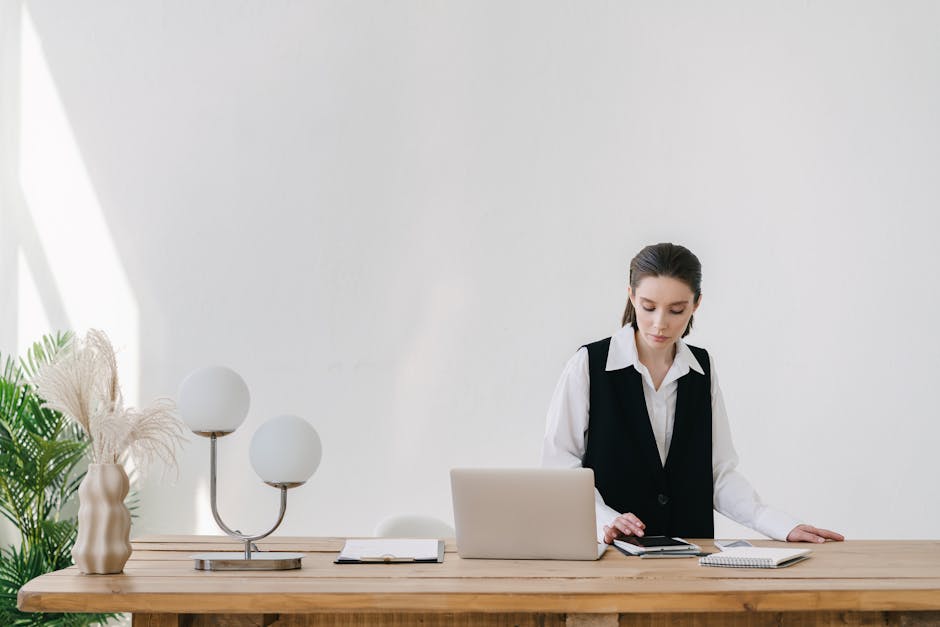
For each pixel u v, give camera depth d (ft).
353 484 13.26
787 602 5.52
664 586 5.65
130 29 13.78
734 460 8.86
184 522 13.26
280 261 13.53
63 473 13.15
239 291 13.53
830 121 13.28
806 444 13.04
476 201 13.44
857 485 13.00
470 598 5.43
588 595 5.45
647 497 8.55
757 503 8.39
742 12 13.41
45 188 13.83
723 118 13.35
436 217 13.46
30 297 13.74
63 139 13.82
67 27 13.84
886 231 13.17
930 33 13.30
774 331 13.16
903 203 13.21
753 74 13.35
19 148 13.85
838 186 13.24
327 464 13.29
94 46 13.82
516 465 13.19
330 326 13.44
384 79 13.61
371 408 13.34
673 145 13.35
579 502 6.65
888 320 13.12
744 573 6.15
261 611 5.41
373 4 13.66
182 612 5.51
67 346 13.08
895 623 5.95
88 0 13.82
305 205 13.57
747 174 13.30
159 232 13.65
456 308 13.37
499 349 13.30
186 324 13.53
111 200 13.71
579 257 13.32
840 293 13.16
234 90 13.69
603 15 13.51
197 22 13.74
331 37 13.66
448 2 13.60
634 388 8.65
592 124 13.43
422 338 13.37
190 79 13.71
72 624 11.96
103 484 6.14
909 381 13.07
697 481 8.61
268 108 13.66
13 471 12.24
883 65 13.30
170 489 13.29
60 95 13.83
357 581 5.80
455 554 7.01
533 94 13.48
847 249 13.19
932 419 13.02
